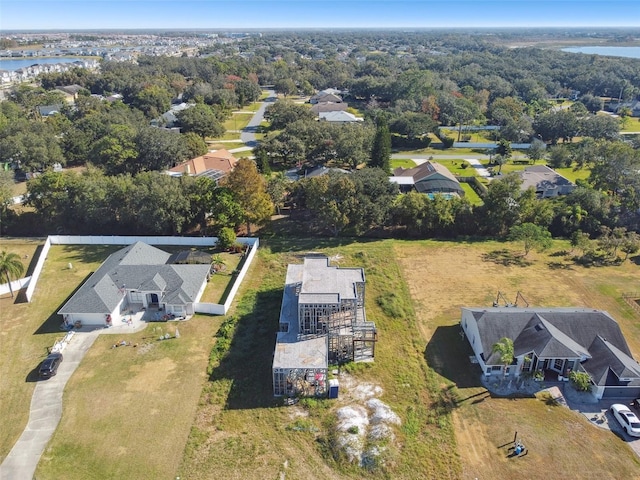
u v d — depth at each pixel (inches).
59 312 1795.0
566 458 1254.9
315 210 2655.0
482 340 1590.8
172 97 6761.8
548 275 2231.8
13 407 1418.6
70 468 1219.2
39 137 3796.8
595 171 3070.9
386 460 1227.9
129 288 1927.9
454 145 4699.8
